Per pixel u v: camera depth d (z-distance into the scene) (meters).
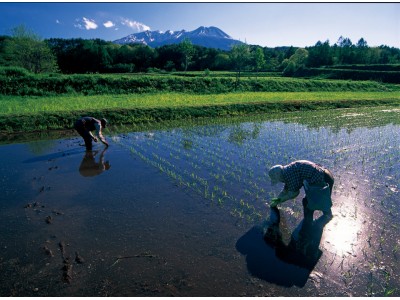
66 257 4.52
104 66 67.44
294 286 3.90
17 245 4.83
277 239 4.98
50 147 10.91
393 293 3.77
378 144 11.12
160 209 6.04
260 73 63.28
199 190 6.97
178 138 12.25
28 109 15.61
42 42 40.91
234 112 18.33
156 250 4.67
